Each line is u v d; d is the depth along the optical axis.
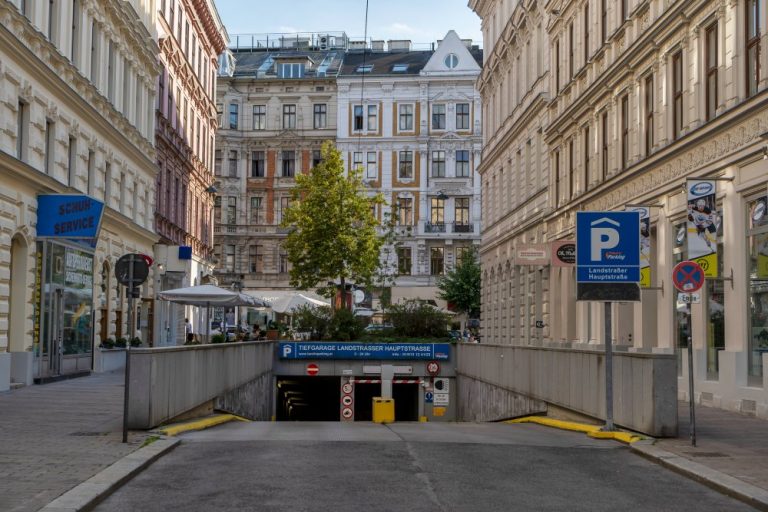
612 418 15.41
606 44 29.52
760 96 17.78
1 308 22.22
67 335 27.30
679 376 22.97
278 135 79.00
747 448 13.05
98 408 17.97
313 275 49.97
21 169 22.42
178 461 11.85
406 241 77.31
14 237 23.47
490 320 52.38
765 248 18.16
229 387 22.02
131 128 35.56
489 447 13.62
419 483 10.24
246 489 9.79
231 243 78.94
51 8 26.20
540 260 32.56
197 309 53.44
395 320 39.50
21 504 8.56
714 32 21.12
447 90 77.62
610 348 15.34
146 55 38.00
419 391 36.06
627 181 27.23
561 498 9.61
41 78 24.31
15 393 21.52
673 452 12.65
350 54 82.62
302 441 14.05
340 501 9.14
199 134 55.28
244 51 88.38
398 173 77.81
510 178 47.34
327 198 49.62
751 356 18.81
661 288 24.22
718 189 20.45
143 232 37.91
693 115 22.03
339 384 38.72
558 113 36.25
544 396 19.83
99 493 9.13
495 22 53.06
